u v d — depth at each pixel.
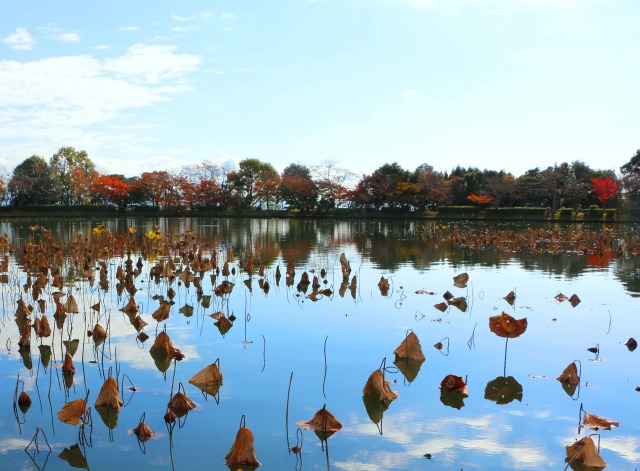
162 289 12.62
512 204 62.28
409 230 37.94
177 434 5.00
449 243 26.66
